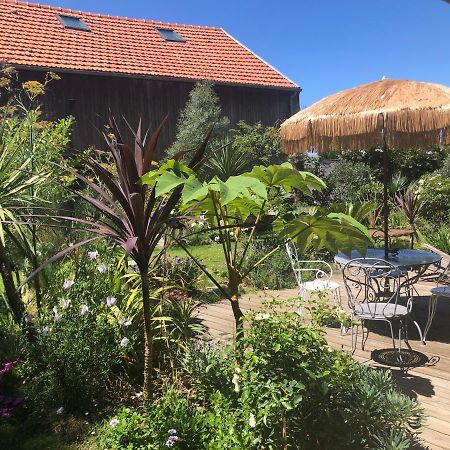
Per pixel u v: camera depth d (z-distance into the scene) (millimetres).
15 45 12117
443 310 5250
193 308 4336
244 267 6473
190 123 12211
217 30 17062
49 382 3082
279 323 2326
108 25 14766
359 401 2367
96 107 12781
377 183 11008
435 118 3713
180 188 2475
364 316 3811
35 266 3717
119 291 3709
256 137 11891
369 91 4203
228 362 2703
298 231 2865
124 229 2584
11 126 4578
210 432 2416
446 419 2934
